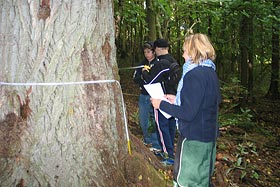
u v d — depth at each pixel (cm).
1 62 234
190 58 247
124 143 273
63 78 233
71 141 236
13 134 231
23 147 231
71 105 236
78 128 238
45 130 231
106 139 251
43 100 230
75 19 232
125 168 266
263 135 784
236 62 1731
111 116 256
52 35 229
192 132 238
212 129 241
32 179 230
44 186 230
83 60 240
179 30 1252
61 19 229
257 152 632
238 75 1439
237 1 740
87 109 242
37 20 227
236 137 680
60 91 232
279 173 545
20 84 230
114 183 249
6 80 233
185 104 232
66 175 234
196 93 230
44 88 230
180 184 250
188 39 249
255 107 1197
